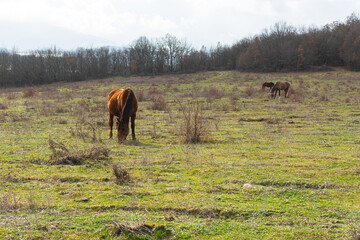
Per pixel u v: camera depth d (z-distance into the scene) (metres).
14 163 6.87
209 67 85.12
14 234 3.67
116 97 9.73
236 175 5.91
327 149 8.27
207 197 4.78
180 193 4.96
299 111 16.70
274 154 7.63
